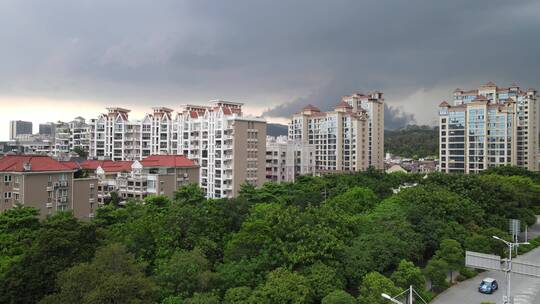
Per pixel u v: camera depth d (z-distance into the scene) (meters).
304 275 54.50
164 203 88.88
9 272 51.69
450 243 66.19
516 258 78.12
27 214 72.75
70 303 42.62
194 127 149.38
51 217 70.75
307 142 194.62
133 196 120.88
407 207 76.62
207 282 51.91
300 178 126.75
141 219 69.56
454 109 182.88
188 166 126.94
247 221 68.25
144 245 63.31
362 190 95.56
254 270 56.47
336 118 196.88
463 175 100.06
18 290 50.09
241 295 49.56
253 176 141.12
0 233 68.00
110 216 80.44
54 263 52.03
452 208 77.38
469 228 76.38
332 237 59.41
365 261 57.84
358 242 61.84
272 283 50.09
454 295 62.41
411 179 137.25
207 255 64.31
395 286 52.91
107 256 48.94
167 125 162.88
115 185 123.50
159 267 56.72
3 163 92.56
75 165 119.12
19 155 94.69
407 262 58.09
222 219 72.44
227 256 61.59
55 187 95.25
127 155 176.00
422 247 67.56
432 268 62.44
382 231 67.12
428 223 72.44
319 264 55.56
